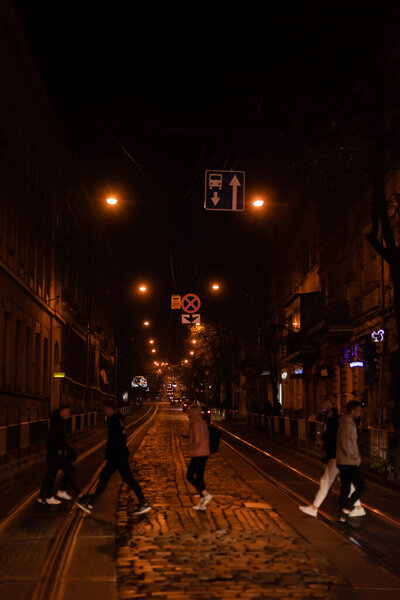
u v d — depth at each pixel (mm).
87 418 38219
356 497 10930
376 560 8453
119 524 10805
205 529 10289
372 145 18203
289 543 9336
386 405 26031
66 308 45062
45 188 39312
